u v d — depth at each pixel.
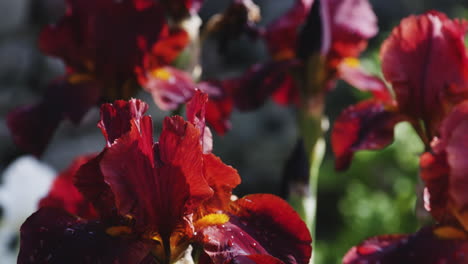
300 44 0.72
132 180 0.48
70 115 0.67
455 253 0.49
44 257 0.47
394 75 0.60
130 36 0.66
